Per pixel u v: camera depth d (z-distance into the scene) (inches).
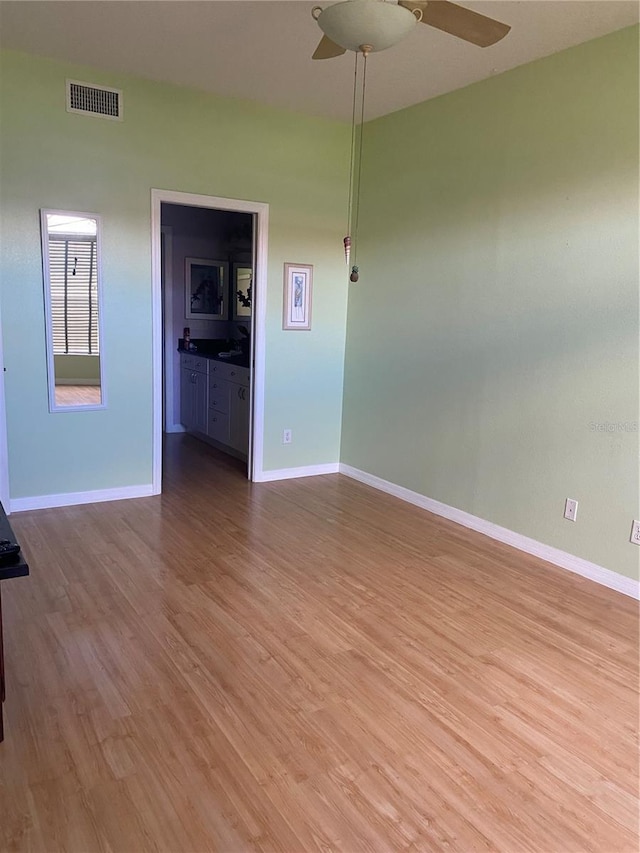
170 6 109.3
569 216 122.8
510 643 99.9
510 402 139.0
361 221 183.2
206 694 84.1
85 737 74.9
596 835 63.5
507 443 140.6
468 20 85.7
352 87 147.6
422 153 158.4
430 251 158.2
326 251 184.9
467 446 151.3
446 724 79.8
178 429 257.4
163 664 90.7
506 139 134.9
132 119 148.1
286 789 68.0
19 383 145.4
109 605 107.4
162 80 148.2
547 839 62.8
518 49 121.3
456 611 110.0
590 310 120.3
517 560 133.3
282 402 186.5
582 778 71.4
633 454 115.3
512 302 136.5
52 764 70.3
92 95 142.5
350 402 194.5
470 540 144.6
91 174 145.5
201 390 232.4
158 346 162.2
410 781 69.9
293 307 181.9
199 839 61.2
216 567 124.8
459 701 84.7
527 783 70.3
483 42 92.4
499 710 83.0
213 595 112.7
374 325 181.2
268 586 117.3
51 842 60.3
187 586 115.9
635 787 70.3
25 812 63.7
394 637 100.5
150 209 154.3
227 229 253.0
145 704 81.5
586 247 120.1
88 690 84.0
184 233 244.4
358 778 70.0
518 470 138.4
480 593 117.3
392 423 176.6
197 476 190.9
